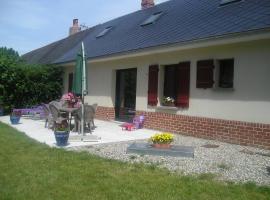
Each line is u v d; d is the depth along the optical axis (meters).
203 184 6.34
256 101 9.98
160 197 5.64
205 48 11.63
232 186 6.24
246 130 10.27
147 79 14.44
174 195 5.75
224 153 9.12
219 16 12.49
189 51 12.29
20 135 11.66
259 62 9.88
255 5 11.61
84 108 12.22
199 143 10.72
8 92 20.16
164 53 13.48
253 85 10.06
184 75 12.45
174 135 12.49
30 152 8.73
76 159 8.07
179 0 18.08
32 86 20.97
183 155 8.65
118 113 17.11
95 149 9.48
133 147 9.20
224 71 11.26
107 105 17.45
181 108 12.64
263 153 9.18
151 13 18.94
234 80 10.63
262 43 9.79
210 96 11.46
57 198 5.55
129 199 5.55
